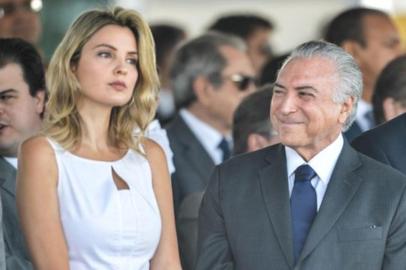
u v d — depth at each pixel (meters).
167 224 11.55
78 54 11.21
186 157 15.39
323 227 10.95
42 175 10.97
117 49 11.20
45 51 22.81
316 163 11.23
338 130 11.27
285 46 30.31
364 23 17.05
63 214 10.97
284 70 11.21
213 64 16.06
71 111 11.20
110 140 11.46
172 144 15.50
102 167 11.18
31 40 17.97
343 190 11.08
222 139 16.12
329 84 11.08
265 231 11.11
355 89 11.22
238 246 11.20
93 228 10.91
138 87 11.47
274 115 11.22
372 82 17.02
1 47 12.56
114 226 10.98
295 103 11.09
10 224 11.84
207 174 15.31
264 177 11.28
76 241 10.92
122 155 11.42
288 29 30.48
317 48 11.22
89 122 11.29
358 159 11.30
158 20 29.08
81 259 10.95
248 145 13.14
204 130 16.06
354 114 11.34
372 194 11.05
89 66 11.16
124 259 11.05
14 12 17.84
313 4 30.44
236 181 11.37
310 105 11.04
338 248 10.91
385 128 12.29
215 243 11.36
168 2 29.84
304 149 11.26
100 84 11.15
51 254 10.84
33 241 10.91
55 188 11.01
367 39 17.02
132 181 11.27
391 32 17.08
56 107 11.23
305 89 11.05
